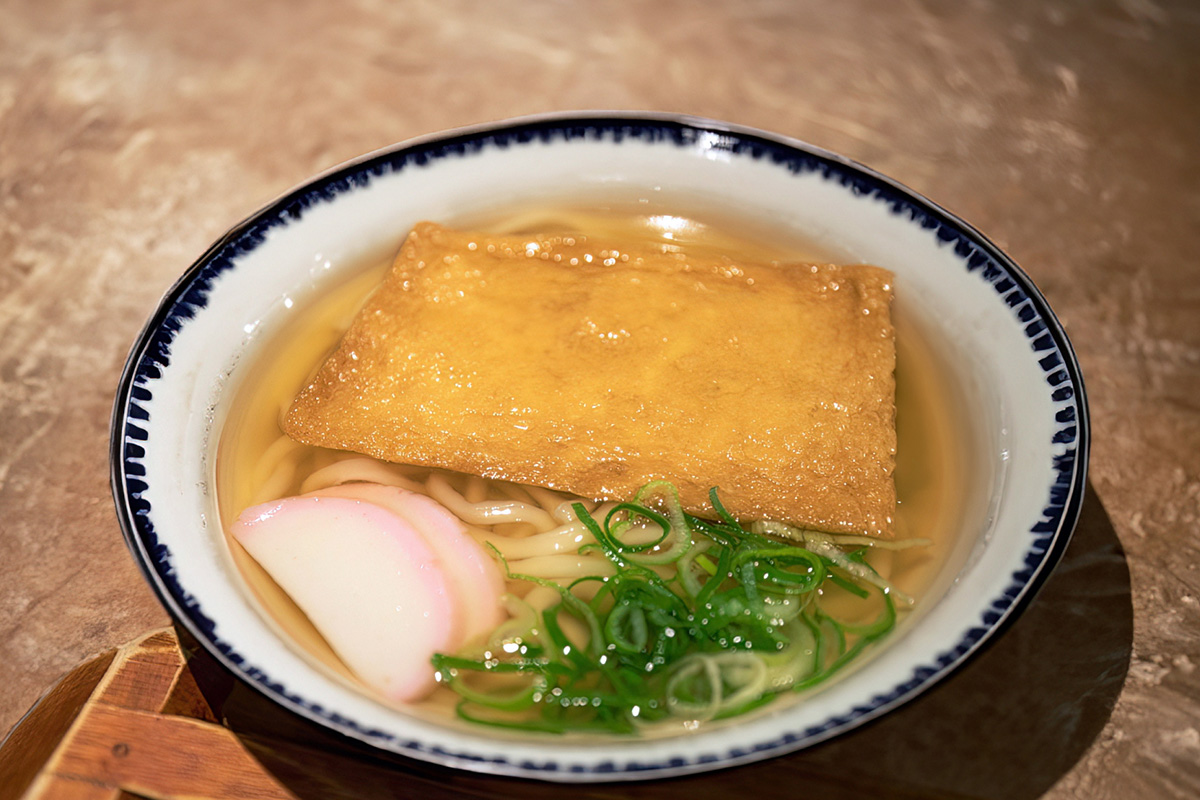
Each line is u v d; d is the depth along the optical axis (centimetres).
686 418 34
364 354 35
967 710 32
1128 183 43
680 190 38
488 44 48
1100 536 35
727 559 32
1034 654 33
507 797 31
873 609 32
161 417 33
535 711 31
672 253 37
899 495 34
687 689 31
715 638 32
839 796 31
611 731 30
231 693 32
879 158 44
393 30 48
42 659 33
